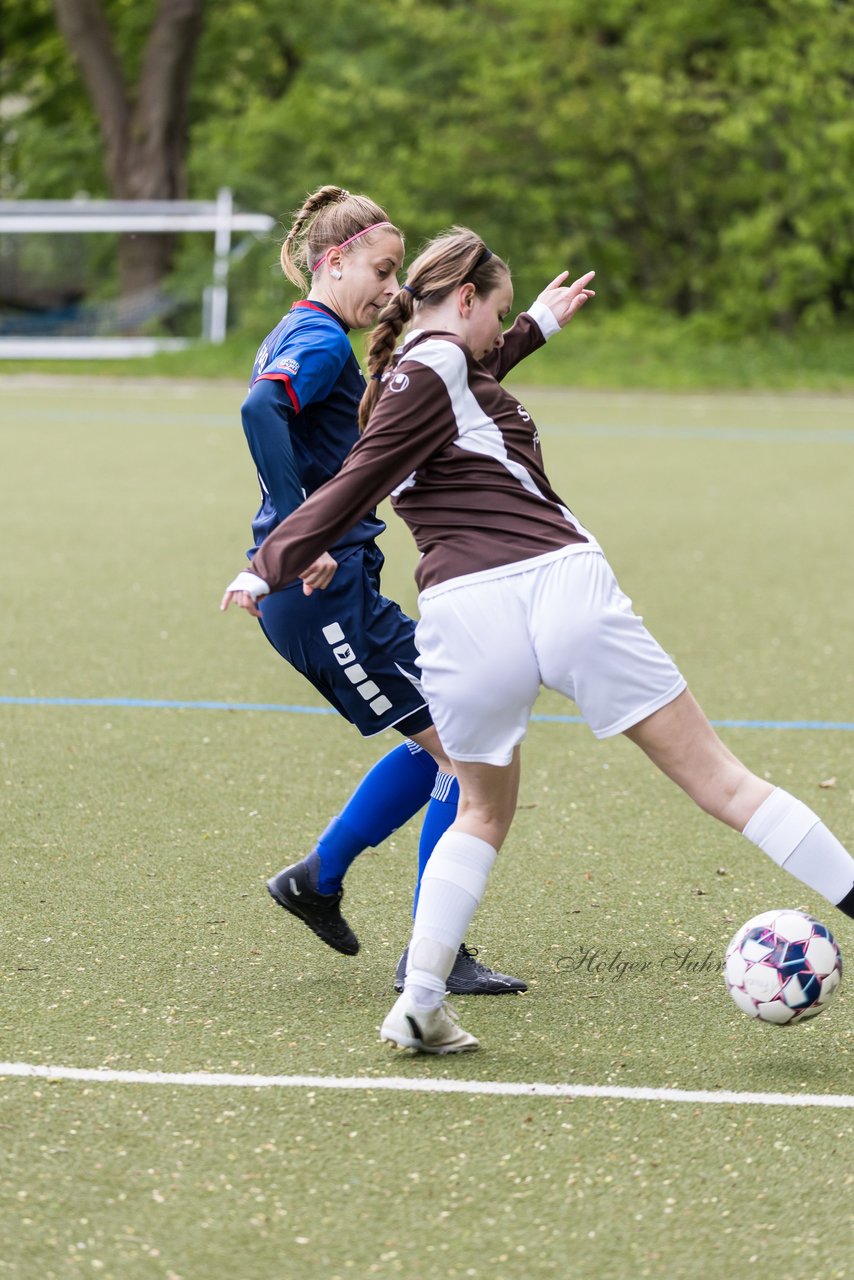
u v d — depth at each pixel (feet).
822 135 287.28
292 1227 32.91
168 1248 32.09
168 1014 43.34
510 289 41.01
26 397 237.86
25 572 111.96
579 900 52.95
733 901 53.06
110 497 148.25
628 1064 40.78
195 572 112.98
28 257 286.46
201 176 358.02
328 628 43.83
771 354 280.72
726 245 294.46
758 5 294.46
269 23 373.20
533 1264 31.76
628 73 288.51
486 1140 36.58
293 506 41.45
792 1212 33.65
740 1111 38.14
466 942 49.24
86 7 286.66
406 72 341.62
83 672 84.17
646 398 248.32
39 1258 31.68
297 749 70.79
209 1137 36.47
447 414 38.91
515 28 309.42
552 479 162.81
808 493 156.04
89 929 49.55
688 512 143.74
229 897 52.70
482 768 40.01
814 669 87.61
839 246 290.35
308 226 45.80
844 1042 42.37
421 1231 32.83
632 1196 34.24
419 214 323.16
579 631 38.32
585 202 317.01
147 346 280.92
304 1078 39.58
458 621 38.75
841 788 66.18
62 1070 39.68
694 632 96.48
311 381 42.45
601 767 68.90
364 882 54.49
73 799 62.90
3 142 402.31
